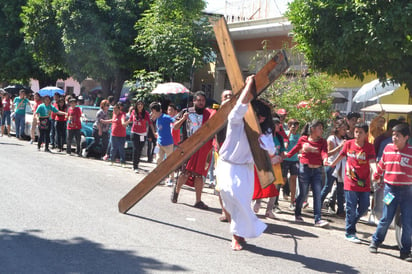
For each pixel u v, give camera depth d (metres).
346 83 15.33
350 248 6.71
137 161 11.93
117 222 6.62
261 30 17.31
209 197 9.76
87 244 5.51
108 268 4.78
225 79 21.48
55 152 14.85
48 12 21.17
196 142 6.43
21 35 25.33
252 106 5.61
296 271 5.25
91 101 25.05
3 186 8.31
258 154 5.54
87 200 7.86
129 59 20.52
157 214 7.44
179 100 18.56
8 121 18.53
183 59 17.73
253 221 5.68
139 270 4.79
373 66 8.75
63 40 20.05
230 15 19.73
